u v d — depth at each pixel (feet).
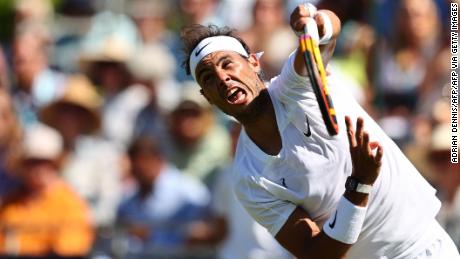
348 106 51.65
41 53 108.47
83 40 115.03
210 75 51.44
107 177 96.02
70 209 88.69
